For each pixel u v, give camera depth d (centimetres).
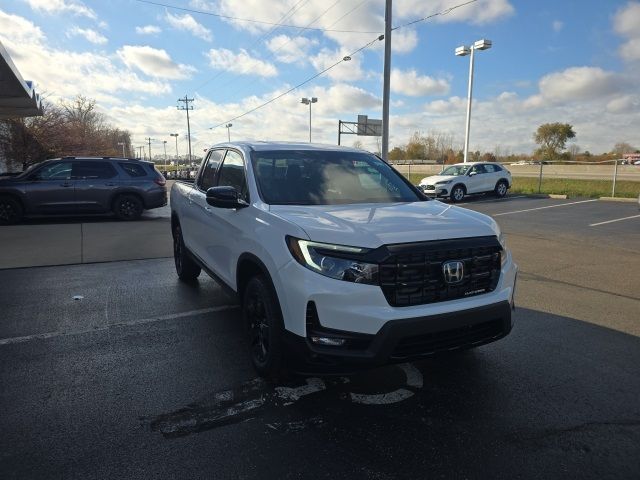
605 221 1323
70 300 571
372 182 455
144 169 1395
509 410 325
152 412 320
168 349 426
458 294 316
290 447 281
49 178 1297
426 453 276
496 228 355
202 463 266
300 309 304
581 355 416
